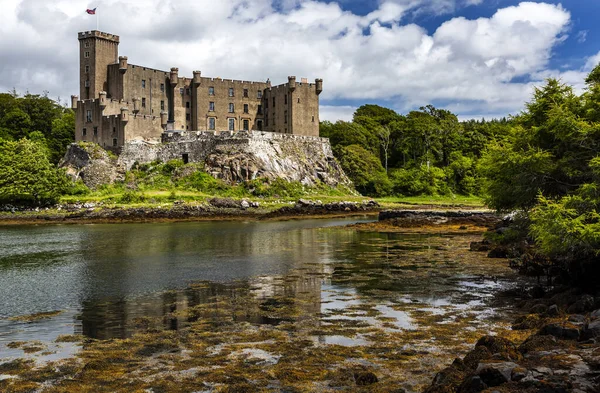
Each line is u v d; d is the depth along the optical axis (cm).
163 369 1487
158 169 10569
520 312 2066
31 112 13512
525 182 2662
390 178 13338
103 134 10944
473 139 14150
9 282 2845
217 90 12581
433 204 9869
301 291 2541
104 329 1905
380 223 6450
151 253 4022
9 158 8644
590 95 2595
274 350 1639
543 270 2812
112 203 8512
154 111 11956
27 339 1789
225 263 3478
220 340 1752
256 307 2216
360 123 15550
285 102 12394
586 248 2120
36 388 1365
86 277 2988
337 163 12150
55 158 12450
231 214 8175
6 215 7819
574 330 1488
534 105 2841
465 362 1388
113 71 11438
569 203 2164
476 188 12081
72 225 6906
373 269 3158
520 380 1158
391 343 1692
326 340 1738
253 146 10631
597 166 2197
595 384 1122
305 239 4975
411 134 14638
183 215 7844
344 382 1377
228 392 1322
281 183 10156
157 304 2295
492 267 3152
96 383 1390
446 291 2486
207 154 10762
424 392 1279
